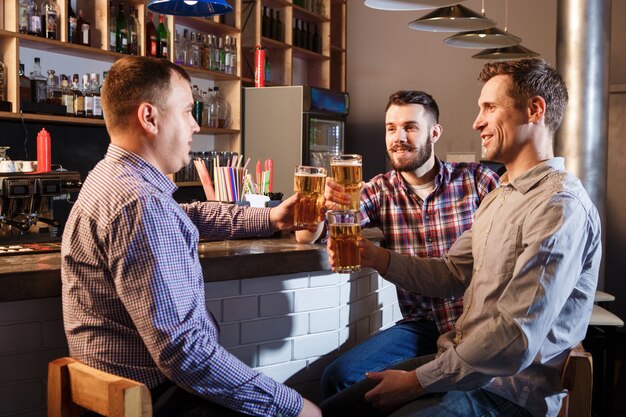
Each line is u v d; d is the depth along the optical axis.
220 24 5.45
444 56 7.03
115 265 1.54
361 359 2.30
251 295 2.21
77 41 4.30
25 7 3.99
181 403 1.62
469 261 2.11
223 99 5.72
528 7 6.61
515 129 1.87
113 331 1.61
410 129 2.61
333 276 2.41
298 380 2.36
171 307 1.53
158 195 1.57
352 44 7.49
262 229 2.23
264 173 2.76
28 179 2.66
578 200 1.73
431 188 2.69
